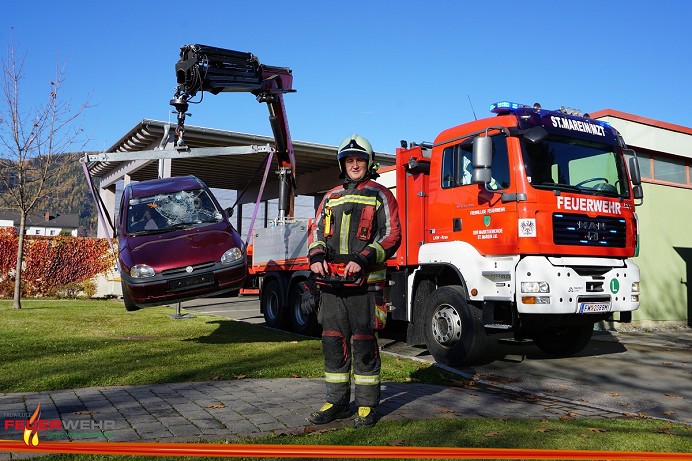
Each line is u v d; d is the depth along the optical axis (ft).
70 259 66.44
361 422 13.09
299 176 87.15
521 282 22.39
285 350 24.84
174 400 15.11
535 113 24.23
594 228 24.16
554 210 23.15
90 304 51.19
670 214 47.03
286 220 35.68
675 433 14.42
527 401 17.97
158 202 30.50
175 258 24.85
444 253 25.40
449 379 21.43
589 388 20.90
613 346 33.27
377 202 13.91
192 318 38.50
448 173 26.35
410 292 27.20
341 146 14.10
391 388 18.52
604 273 24.22
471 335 23.79
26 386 16.38
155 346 24.86
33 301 56.49
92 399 15.03
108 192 80.43
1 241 63.93
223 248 25.82
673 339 37.60
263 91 30.58
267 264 37.65
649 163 47.09
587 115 27.40
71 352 22.53
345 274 13.10
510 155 23.39
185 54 26.96
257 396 15.84
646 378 23.16
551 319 23.17
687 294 47.47
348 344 13.73
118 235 29.55
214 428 12.51
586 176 24.81
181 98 26.40
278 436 12.02
